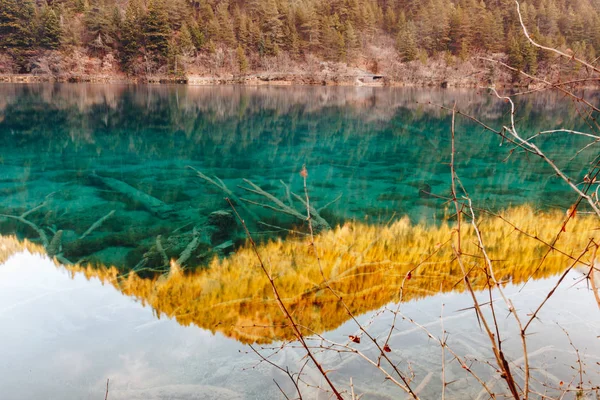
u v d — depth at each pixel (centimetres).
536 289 439
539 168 1041
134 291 443
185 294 435
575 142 1330
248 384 305
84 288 449
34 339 357
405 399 283
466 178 949
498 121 1755
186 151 1177
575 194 821
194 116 1775
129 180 889
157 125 1551
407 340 352
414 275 470
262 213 702
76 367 326
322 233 600
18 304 412
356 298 426
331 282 452
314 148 1255
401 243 546
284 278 458
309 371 316
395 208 735
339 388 296
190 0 4553
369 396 287
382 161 1115
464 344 342
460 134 1507
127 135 1364
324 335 367
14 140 1229
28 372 315
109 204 740
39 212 693
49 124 1490
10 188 817
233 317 396
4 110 1736
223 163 1059
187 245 562
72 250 550
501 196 809
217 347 352
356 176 966
